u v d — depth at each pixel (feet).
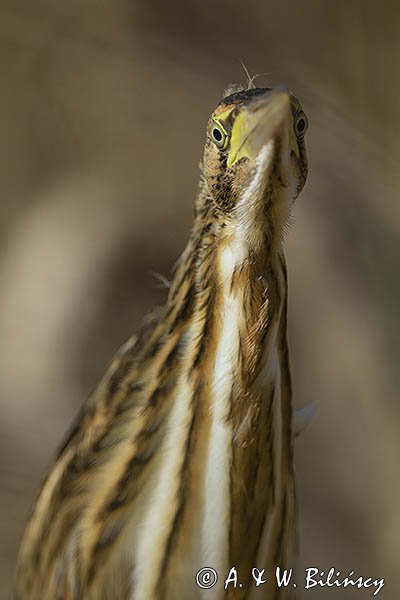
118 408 6.10
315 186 8.31
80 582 6.11
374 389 7.02
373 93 7.27
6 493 7.23
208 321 6.05
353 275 8.36
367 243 8.18
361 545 7.00
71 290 8.85
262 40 9.23
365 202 7.73
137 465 6.08
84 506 6.10
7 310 8.85
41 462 7.69
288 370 6.08
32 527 6.21
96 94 10.50
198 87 10.06
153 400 6.08
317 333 8.38
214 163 6.03
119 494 6.08
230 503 6.07
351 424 7.77
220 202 6.03
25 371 8.43
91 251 9.01
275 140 5.98
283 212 6.02
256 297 6.03
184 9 10.23
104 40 10.61
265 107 5.99
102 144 10.09
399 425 6.92
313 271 8.54
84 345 8.63
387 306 6.86
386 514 6.93
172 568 6.07
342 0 8.26
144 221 9.19
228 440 6.06
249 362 6.04
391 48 7.51
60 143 10.40
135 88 10.25
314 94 7.30
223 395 6.05
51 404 8.27
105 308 8.77
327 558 7.00
